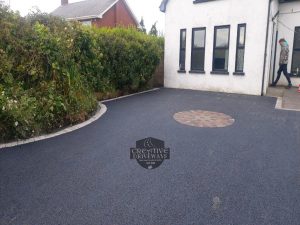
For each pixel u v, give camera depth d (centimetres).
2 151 503
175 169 437
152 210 327
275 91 1188
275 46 1300
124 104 940
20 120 560
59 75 681
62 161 463
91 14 2597
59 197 353
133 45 1106
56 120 641
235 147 538
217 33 1200
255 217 316
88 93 822
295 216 318
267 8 1057
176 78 1349
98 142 556
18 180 396
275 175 420
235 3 1126
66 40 750
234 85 1179
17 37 633
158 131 635
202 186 384
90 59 886
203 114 802
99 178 405
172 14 1307
